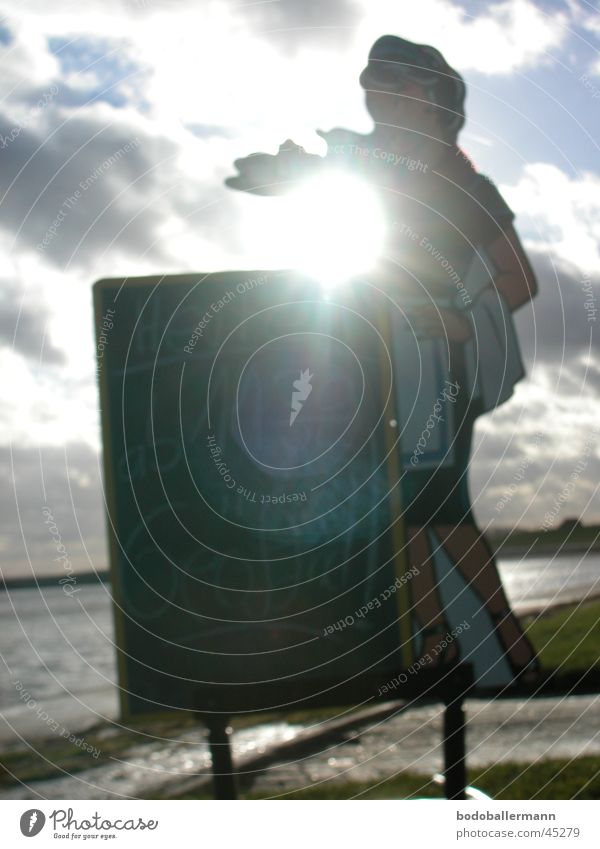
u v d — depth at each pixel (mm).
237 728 4793
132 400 2812
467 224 3248
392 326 3135
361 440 2801
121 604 2746
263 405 2805
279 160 3072
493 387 3197
